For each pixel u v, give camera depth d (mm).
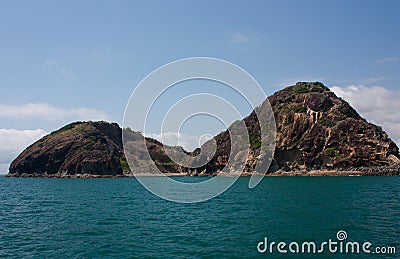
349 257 22188
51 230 31156
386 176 146125
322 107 183750
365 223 32844
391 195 61969
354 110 191375
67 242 26500
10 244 25922
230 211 42844
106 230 31047
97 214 41312
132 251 23938
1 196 71812
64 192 82750
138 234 29297
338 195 63000
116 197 65438
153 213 41844
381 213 39031
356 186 87875
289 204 49312
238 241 26453
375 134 163750
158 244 25781
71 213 42344
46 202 57125
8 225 33812
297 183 106875
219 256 22688
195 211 43344
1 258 22391
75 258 22422
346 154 163375
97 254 23297
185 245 25438
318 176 158500
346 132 167875
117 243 26125
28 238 27875
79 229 31562
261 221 34875
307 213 39719
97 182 139625
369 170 153875
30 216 39938
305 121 179500
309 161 170375
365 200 53406
